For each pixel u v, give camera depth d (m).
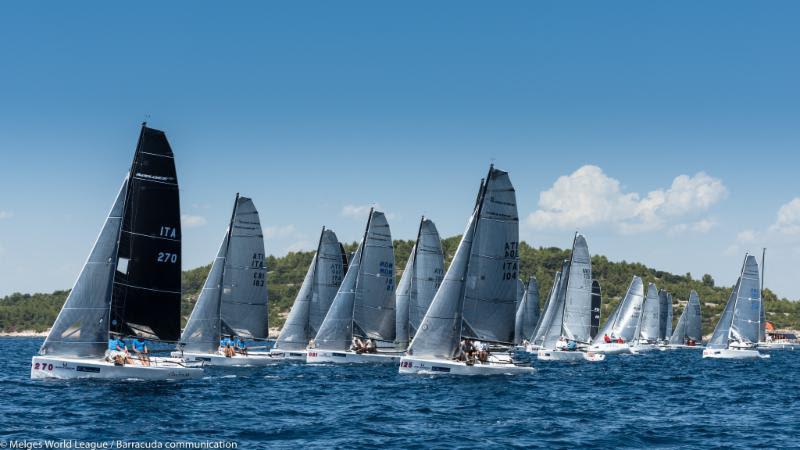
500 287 52.91
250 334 64.44
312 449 27.78
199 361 59.41
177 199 44.47
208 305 59.75
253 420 33.78
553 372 66.12
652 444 30.42
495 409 38.72
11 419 32.00
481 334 52.84
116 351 42.44
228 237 63.59
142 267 43.78
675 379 62.41
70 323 41.56
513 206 53.06
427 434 31.23
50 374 41.47
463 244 51.66
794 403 44.94
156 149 43.97
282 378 53.22
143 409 35.06
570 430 33.09
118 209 42.25
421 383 49.00
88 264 41.72
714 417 38.22
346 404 39.72
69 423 31.38
